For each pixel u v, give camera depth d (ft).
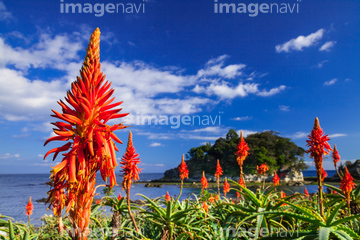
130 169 15.99
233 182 15.57
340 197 21.54
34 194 148.87
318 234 9.77
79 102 7.25
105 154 6.93
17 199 117.80
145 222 21.24
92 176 7.15
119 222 16.75
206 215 18.92
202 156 374.22
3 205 89.86
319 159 17.81
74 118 7.05
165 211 16.57
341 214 21.85
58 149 7.40
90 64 7.95
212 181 325.42
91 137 6.88
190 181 341.82
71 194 6.80
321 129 18.29
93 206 17.79
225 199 25.66
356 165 244.63
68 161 7.15
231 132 383.24
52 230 19.22
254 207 16.65
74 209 6.86
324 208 21.22
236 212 15.60
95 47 8.13
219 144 360.07
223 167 340.80
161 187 252.01
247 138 342.85
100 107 7.59
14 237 11.71
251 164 315.17
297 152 323.98
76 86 7.69
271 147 329.52
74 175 6.63
